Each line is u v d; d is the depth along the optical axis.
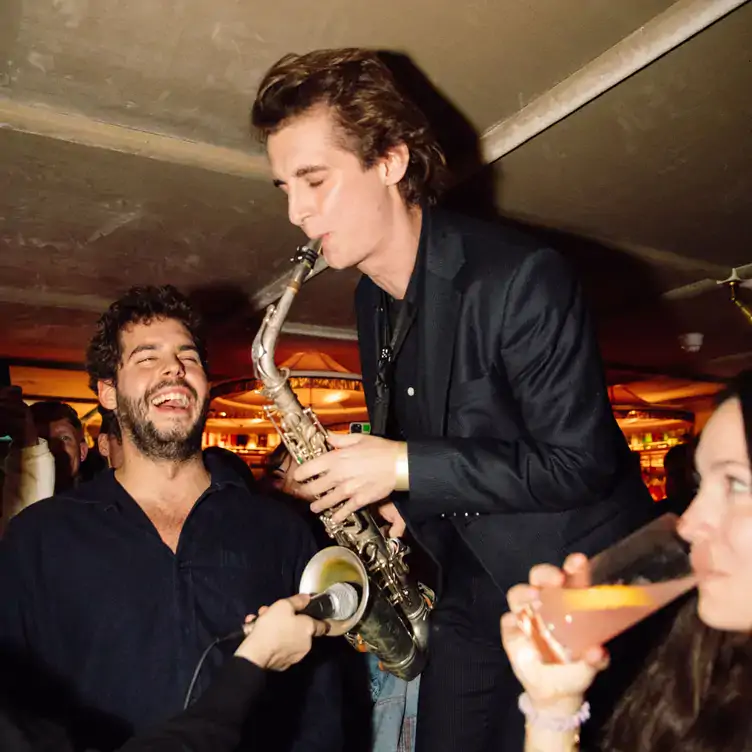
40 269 3.22
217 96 1.91
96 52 1.72
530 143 2.22
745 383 0.84
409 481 1.42
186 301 1.94
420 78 1.89
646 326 4.75
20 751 1.21
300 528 1.83
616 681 1.32
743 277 3.63
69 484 3.47
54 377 5.93
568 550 1.50
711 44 1.74
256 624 1.40
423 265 1.59
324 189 1.52
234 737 1.29
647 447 8.21
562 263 1.49
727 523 0.79
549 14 1.66
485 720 1.63
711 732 0.87
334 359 5.73
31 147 2.10
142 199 2.49
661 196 2.64
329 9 1.61
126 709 1.48
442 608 1.78
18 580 1.52
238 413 6.65
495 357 1.49
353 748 2.10
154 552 1.61
